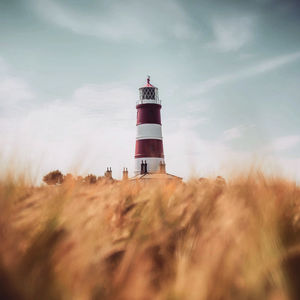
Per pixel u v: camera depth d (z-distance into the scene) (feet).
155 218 6.96
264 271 5.03
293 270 5.13
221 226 5.83
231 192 6.78
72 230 5.47
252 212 6.09
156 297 4.64
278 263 5.18
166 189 8.97
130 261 5.38
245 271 4.97
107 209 7.52
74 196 6.46
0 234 5.16
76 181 6.88
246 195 6.61
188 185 8.32
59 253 5.03
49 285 4.70
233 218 5.91
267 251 5.41
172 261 5.67
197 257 5.20
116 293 4.77
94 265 5.08
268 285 4.95
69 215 5.75
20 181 6.07
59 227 5.45
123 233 6.78
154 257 5.84
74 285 4.79
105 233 6.39
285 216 6.29
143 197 8.14
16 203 5.80
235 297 4.63
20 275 4.67
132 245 5.88
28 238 5.19
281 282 4.99
